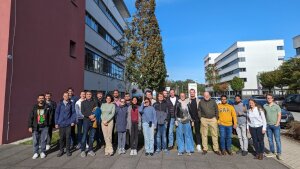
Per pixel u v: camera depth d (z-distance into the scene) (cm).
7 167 700
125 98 901
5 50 1009
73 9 1645
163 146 880
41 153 801
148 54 2341
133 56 2384
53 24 1371
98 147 941
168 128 931
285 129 1487
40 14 1241
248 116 825
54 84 1371
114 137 1016
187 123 863
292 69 3566
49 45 1324
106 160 777
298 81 3388
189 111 887
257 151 809
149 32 2388
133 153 841
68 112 830
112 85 3359
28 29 1141
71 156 818
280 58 8012
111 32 3303
